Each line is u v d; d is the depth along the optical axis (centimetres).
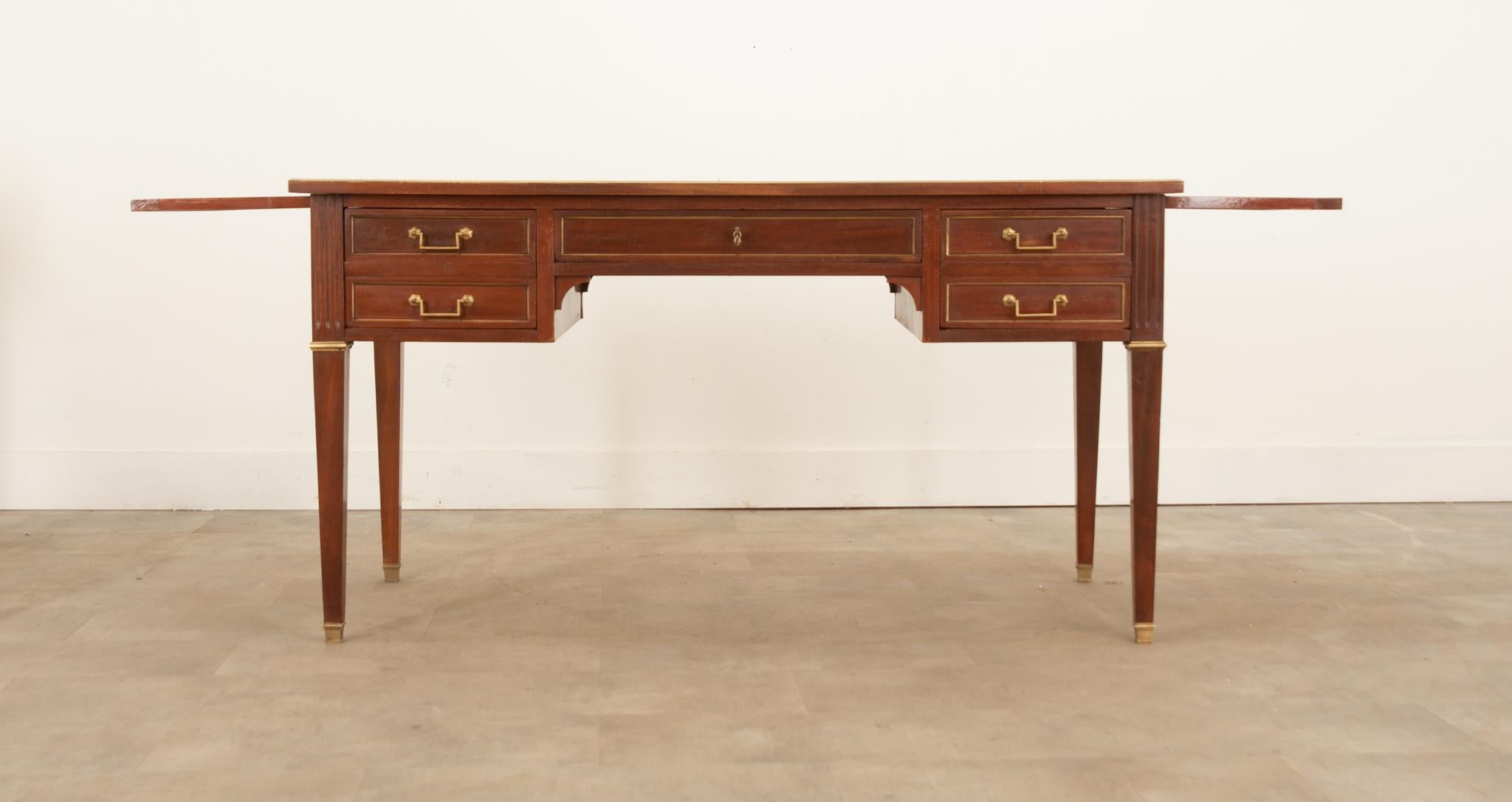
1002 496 389
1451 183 384
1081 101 377
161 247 365
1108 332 246
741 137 374
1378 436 393
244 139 363
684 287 378
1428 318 389
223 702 215
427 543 337
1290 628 262
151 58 359
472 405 378
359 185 238
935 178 377
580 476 381
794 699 219
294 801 175
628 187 238
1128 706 215
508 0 365
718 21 370
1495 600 283
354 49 363
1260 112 379
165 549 327
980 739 200
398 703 215
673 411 382
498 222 242
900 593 289
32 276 364
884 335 383
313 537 342
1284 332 388
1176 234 383
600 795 178
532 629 260
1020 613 273
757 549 334
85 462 371
